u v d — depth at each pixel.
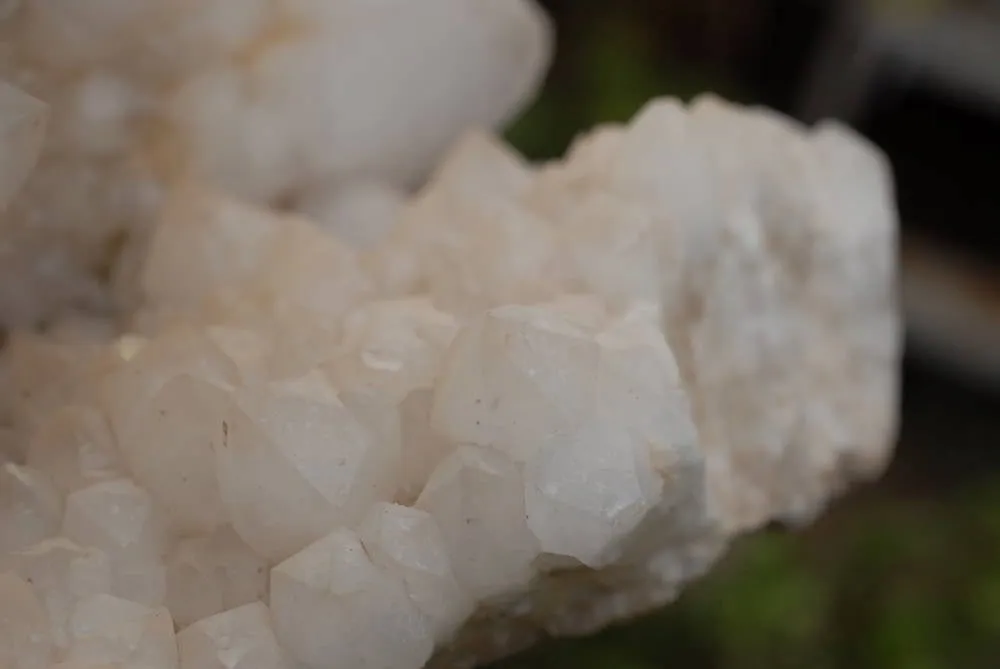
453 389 0.41
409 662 0.40
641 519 0.41
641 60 1.24
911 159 1.29
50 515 0.41
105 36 0.48
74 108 0.48
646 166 0.46
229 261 0.46
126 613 0.40
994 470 1.29
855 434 0.51
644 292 0.44
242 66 0.49
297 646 0.40
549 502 0.40
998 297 1.25
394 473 0.41
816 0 1.30
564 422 0.40
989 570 1.11
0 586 0.40
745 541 0.52
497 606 0.42
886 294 0.51
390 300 0.44
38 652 0.39
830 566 1.10
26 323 0.48
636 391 0.41
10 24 0.46
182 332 0.43
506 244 0.44
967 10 1.19
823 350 0.50
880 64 1.24
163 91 0.49
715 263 0.47
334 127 0.50
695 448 0.41
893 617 1.05
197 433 0.41
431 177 0.52
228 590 0.41
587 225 0.45
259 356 0.43
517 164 0.49
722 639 0.93
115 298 0.49
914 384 1.34
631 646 0.89
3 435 0.44
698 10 1.34
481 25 0.51
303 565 0.40
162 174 0.49
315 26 0.49
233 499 0.41
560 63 1.22
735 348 0.48
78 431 0.42
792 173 0.49
